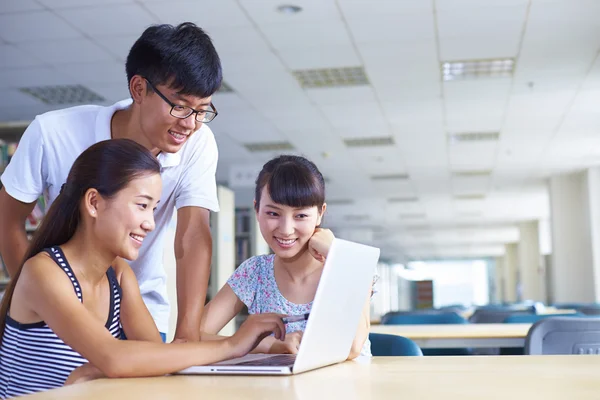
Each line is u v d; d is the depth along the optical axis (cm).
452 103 862
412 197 1636
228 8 571
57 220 152
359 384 118
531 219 2058
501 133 1022
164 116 172
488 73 754
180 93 168
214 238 783
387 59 699
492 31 628
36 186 198
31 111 891
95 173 149
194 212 201
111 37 635
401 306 4025
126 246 149
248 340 148
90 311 152
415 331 393
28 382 148
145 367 133
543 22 608
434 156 1177
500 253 3325
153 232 208
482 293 4022
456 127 982
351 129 990
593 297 1277
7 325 150
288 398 103
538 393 106
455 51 679
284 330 152
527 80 774
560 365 144
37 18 592
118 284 163
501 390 109
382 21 601
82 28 614
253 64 709
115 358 132
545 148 1124
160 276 218
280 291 202
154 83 169
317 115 911
